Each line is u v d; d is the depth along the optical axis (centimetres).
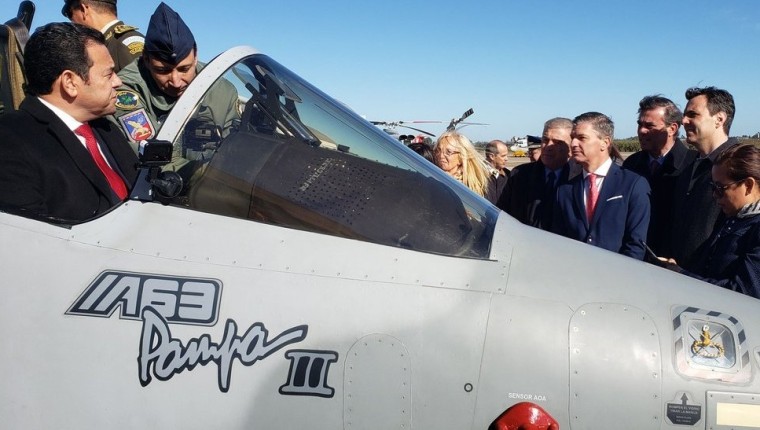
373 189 214
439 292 192
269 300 186
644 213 370
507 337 188
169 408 181
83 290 185
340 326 186
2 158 198
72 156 204
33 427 181
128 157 234
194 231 195
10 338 183
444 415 184
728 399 191
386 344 185
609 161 382
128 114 263
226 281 188
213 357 182
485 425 185
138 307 185
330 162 218
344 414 183
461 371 185
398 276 194
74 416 181
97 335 183
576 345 189
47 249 189
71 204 200
